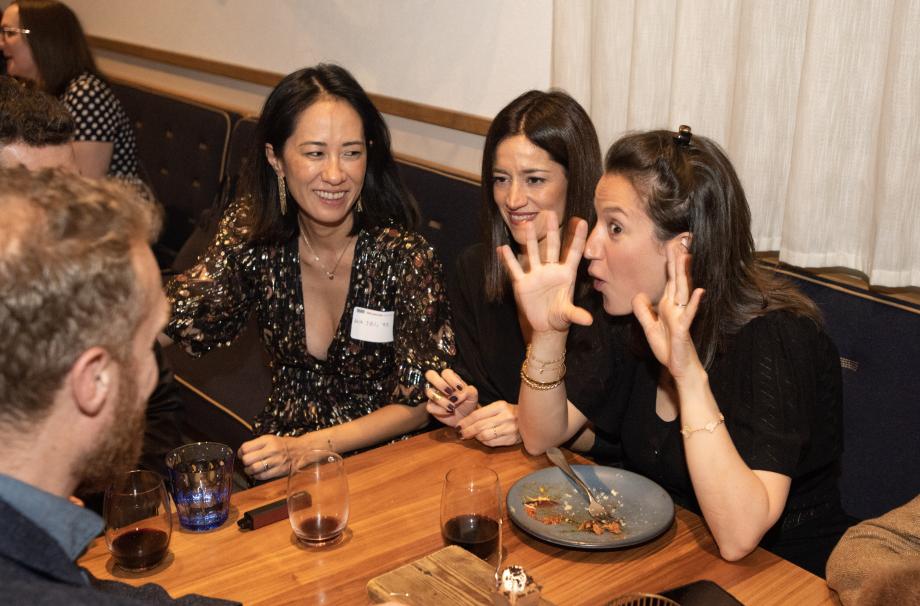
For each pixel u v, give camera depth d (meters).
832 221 2.14
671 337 1.41
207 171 3.74
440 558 1.27
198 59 4.27
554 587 1.29
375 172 2.17
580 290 1.92
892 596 0.98
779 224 2.30
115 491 1.32
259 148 2.12
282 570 1.33
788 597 1.28
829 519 1.73
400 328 2.17
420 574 1.24
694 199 1.53
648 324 1.46
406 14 3.17
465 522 1.32
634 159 1.55
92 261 0.81
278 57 3.82
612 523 1.43
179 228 3.92
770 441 1.49
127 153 3.64
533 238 1.61
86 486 0.95
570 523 1.44
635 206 1.55
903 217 1.99
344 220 2.15
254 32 3.92
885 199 2.00
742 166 2.25
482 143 3.03
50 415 0.81
